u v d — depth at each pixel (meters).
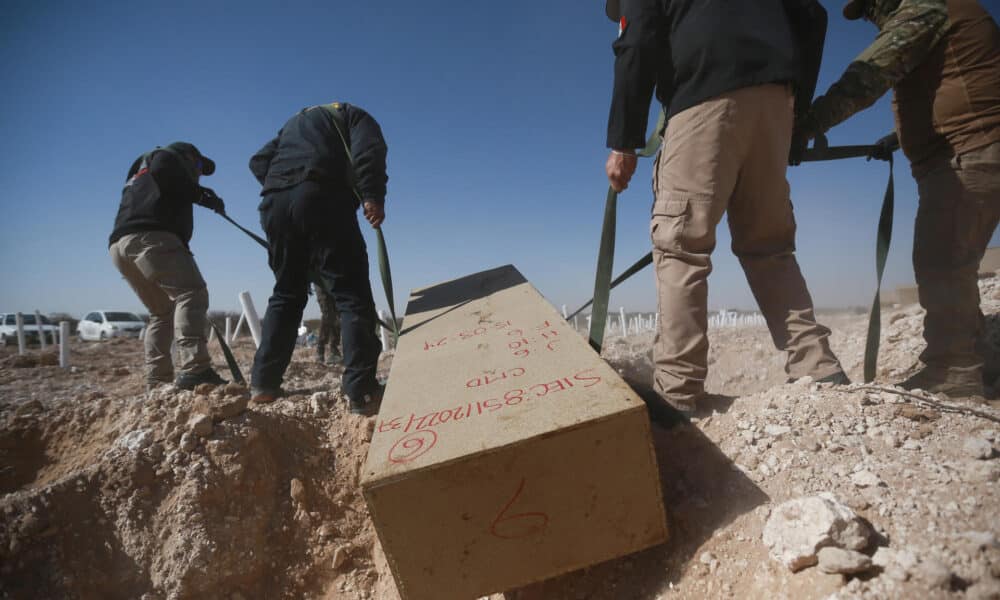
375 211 2.71
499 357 1.81
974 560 0.99
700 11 1.75
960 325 1.95
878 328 2.09
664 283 1.88
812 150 2.15
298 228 2.66
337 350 4.98
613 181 1.92
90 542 1.85
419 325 2.51
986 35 1.83
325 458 2.46
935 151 2.00
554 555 1.31
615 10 2.13
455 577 1.29
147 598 1.79
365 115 2.84
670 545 1.47
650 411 1.95
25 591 1.68
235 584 1.90
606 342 5.60
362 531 2.21
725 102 1.73
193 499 1.97
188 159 3.22
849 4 2.14
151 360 3.29
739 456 1.55
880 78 1.86
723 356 4.68
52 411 2.55
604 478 1.27
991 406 1.77
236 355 5.80
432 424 1.40
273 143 2.99
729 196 1.84
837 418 1.57
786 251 2.02
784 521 1.18
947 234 1.94
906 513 1.16
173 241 2.97
